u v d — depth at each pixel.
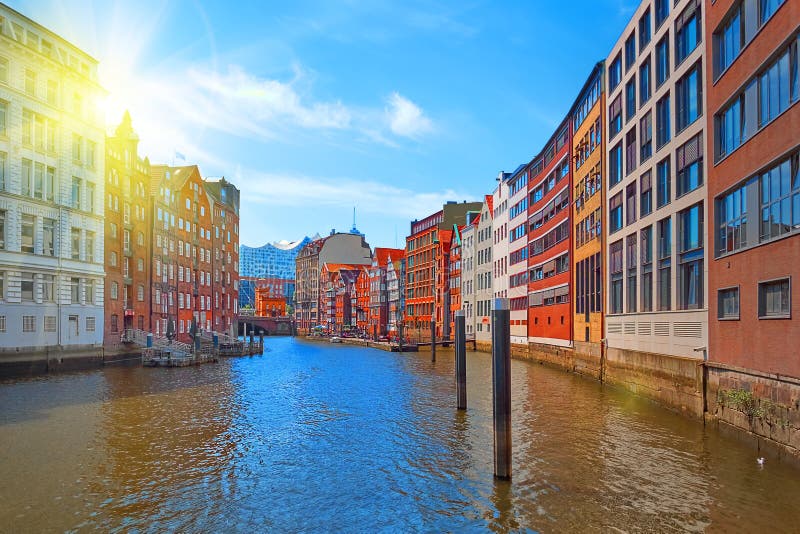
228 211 95.88
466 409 25.70
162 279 66.25
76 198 44.28
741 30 18.52
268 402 27.95
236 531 11.48
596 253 37.12
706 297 21.05
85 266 44.69
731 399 18.23
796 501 12.52
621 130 32.62
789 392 14.62
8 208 37.41
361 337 112.81
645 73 29.19
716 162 20.39
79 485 14.14
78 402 27.09
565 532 11.28
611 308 33.97
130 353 51.75
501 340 14.62
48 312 40.59
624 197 31.86
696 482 14.00
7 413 23.91
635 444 18.02
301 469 15.71
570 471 15.21
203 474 15.20
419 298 101.38
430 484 14.36
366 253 159.50
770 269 16.20
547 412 24.02
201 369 47.69
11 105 37.81
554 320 48.41
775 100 16.03
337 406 26.75
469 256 81.69
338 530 11.55
